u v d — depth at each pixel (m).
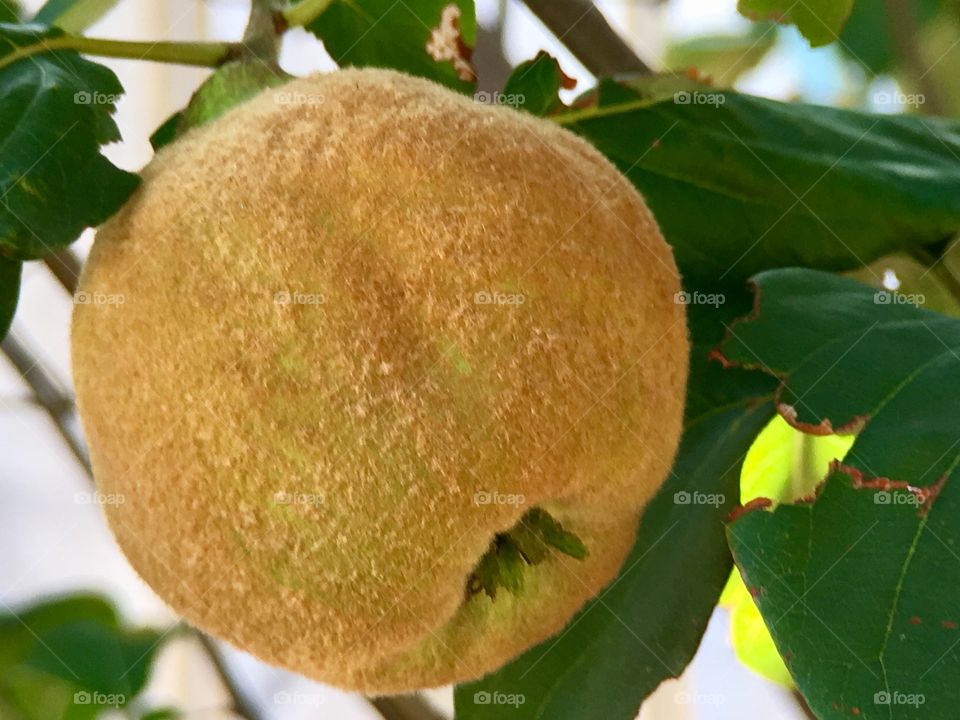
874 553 0.16
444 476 0.14
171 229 0.14
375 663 0.15
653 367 0.15
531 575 0.17
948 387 0.18
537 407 0.14
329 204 0.14
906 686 0.15
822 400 0.18
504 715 0.19
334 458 0.14
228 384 0.14
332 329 0.14
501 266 0.14
